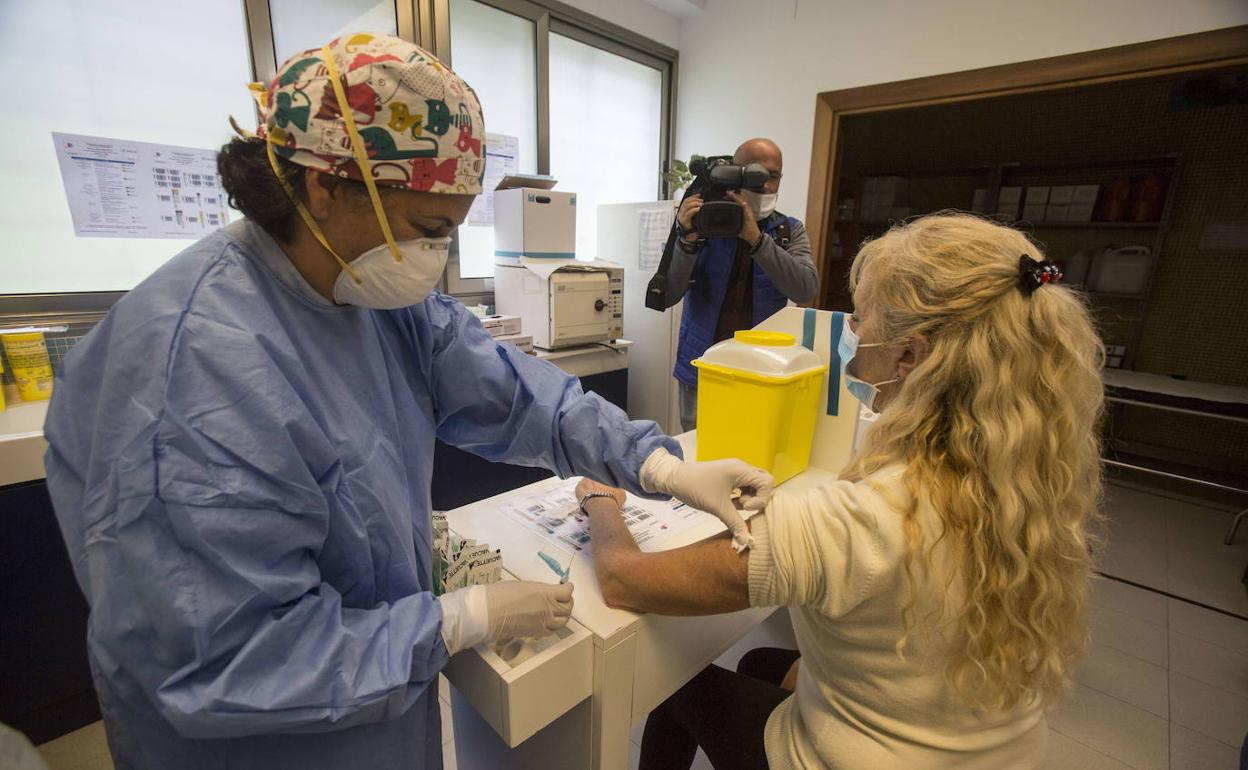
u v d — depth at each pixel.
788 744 0.79
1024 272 0.61
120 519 0.51
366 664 0.57
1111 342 3.75
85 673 1.53
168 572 0.51
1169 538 2.72
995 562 0.60
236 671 0.52
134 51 1.72
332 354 0.67
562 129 3.01
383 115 0.55
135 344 0.54
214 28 1.86
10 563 1.37
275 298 0.63
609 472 0.92
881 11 2.65
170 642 0.51
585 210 3.23
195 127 1.87
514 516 1.06
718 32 3.21
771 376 1.07
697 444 1.23
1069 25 2.24
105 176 1.74
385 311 0.79
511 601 0.70
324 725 0.56
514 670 0.69
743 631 1.03
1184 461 3.57
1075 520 0.64
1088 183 3.71
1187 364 3.49
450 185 0.61
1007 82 2.40
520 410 0.89
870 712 0.67
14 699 1.44
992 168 3.88
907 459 0.65
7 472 1.30
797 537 0.65
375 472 0.67
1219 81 3.14
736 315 2.11
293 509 0.56
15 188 1.61
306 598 0.57
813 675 0.75
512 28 2.66
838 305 4.30
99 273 1.78
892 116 4.37
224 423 0.53
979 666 0.61
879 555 0.59
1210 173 3.29
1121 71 2.19
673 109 3.46
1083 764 1.53
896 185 4.32
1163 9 2.08
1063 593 0.63
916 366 0.68
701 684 0.99
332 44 0.56
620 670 0.79
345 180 0.57
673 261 1.97
